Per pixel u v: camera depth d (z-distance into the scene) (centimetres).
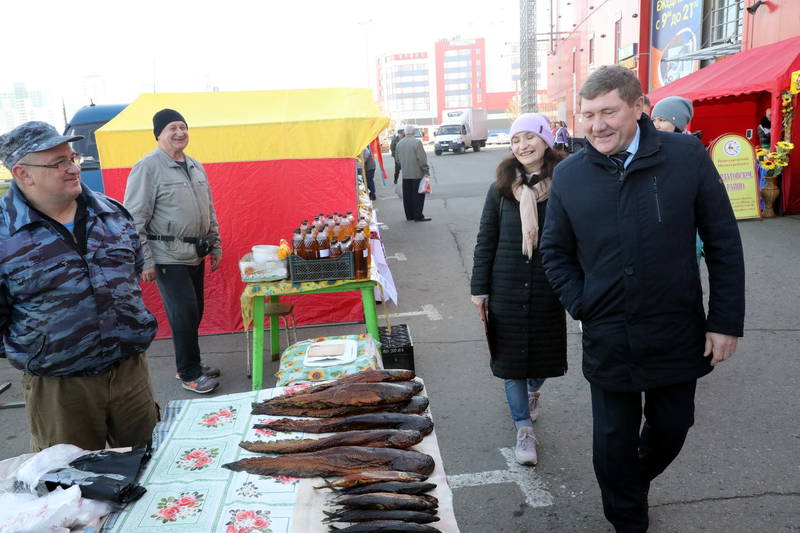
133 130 525
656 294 223
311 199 553
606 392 243
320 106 573
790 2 1052
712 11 1360
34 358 229
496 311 325
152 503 176
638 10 1683
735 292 221
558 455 346
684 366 228
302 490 179
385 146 4141
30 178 216
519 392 338
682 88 1194
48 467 188
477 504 306
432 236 1021
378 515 167
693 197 220
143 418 261
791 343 480
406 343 429
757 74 968
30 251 221
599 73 219
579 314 243
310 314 593
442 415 406
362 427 210
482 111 3884
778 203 985
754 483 306
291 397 227
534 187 311
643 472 261
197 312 454
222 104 575
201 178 438
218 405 231
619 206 224
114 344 241
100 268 236
